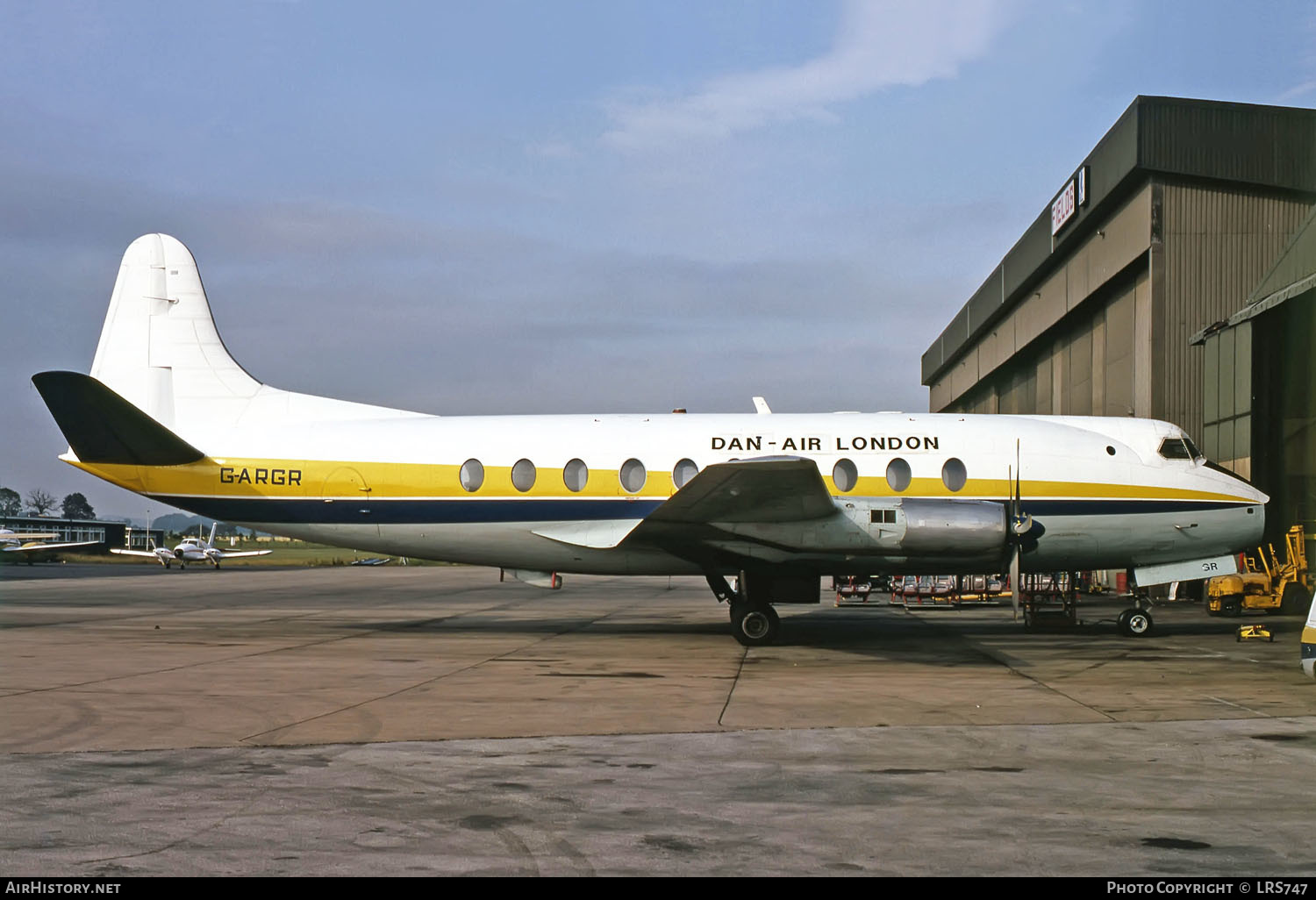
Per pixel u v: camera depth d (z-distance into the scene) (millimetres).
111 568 72250
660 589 39156
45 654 16500
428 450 19453
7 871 5824
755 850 6211
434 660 15766
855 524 17047
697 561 18141
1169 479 18969
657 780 8000
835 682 13406
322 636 19812
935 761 8633
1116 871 5801
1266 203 28188
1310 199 28031
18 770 8359
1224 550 19188
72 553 109875
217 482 19781
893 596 29578
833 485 18688
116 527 127750
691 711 11180
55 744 9398
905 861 5988
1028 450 18875
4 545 75375
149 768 8445
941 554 17109
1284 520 25984
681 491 16109
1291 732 9906
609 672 14352
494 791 7656
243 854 6129
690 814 7008
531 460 19188
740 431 19109
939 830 6617
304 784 7879
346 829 6668
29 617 25062
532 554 19500
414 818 6934
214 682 13250
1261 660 15758
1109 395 33062
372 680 13516
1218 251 28250
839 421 19250
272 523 19828
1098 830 6605
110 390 18828
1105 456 18953
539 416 19969
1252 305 25484
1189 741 9445
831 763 8586
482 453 19312
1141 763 8539
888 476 18719
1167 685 13039
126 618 24781
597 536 19016
